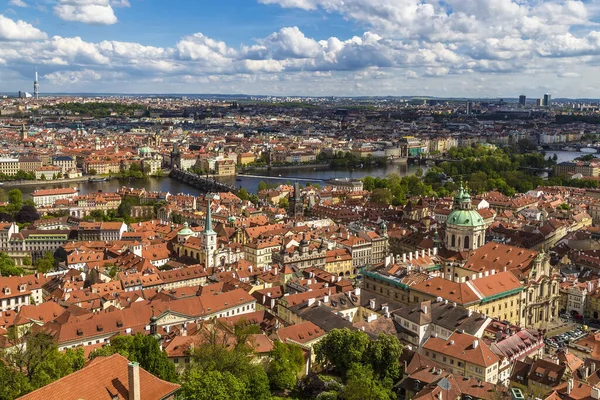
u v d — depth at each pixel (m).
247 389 198.50
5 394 174.75
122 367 153.88
